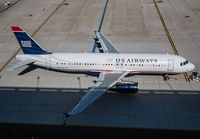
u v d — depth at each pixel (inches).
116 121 1085.1
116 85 1267.2
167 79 1432.1
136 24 2300.7
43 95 1296.8
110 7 2856.8
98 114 1133.7
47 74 1523.1
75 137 1060.5
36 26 2314.2
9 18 2554.1
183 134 1005.2
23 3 3147.1
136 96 1270.9
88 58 1385.3
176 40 1935.3
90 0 3196.4
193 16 2444.6
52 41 1979.6
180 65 1355.8
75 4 3034.0
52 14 2657.5
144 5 2874.0
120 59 1369.3
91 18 2501.2
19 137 1066.1
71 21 2431.1
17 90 1344.7
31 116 1135.0
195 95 1264.8
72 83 1413.6
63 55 1412.4
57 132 1058.7
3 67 1596.9
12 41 2001.7
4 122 1096.8
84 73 1473.9
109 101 1232.2
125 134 1033.5
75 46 1879.9
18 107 1199.6
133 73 1407.5
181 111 1139.3
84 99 1043.9
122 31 2155.5
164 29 2162.9
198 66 1544.0
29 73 1535.4
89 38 2031.3
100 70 1392.7
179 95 1268.5
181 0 3029.0
